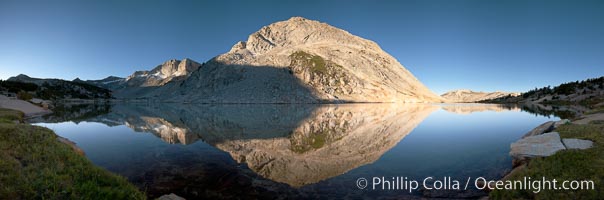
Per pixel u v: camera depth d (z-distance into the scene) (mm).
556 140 15992
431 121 46188
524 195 10000
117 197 9945
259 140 27375
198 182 13922
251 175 15211
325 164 17719
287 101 167500
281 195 12211
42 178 9977
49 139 16422
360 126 39531
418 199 11602
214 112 78188
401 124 41656
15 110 50281
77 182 10438
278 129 36562
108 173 12586
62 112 68750
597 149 13602
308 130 35469
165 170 15977
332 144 25172
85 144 24375
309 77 196250
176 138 28328
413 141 26203
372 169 16422
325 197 11977
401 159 18875
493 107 106875
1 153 11891
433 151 21375
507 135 29266
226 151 21812
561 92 141875
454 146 23344
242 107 116000
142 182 13797
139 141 26188
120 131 33531
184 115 64812
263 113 73000
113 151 21312
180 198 10812
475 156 19281
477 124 40688
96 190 9945
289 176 15070
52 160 12406
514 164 15023
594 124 21641
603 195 8906
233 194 12320
